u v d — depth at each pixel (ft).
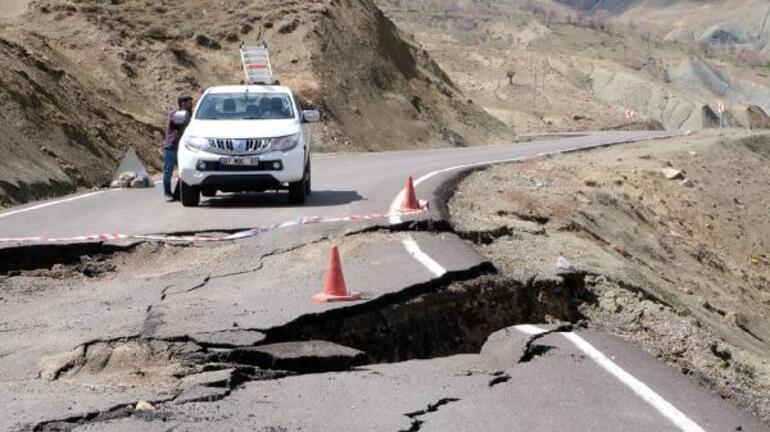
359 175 67.21
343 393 22.75
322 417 21.04
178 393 22.04
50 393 21.91
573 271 36.86
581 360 26.16
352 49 151.12
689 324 35.96
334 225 40.75
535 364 25.76
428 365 25.57
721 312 57.88
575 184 75.77
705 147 133.90
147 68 115.14
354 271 33.22
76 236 39.47
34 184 60.08
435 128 155.63
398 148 138.31
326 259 35.68
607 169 95.50
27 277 34.45
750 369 35.55
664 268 66.08
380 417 21.18
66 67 96.58
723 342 37.93
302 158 49.32
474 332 31.55
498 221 45.91
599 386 24.06
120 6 144.87
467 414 21.74
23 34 95.30
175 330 26.17
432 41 534.78
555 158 99.09
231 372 23.45
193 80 117.39
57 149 69.77
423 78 172.86
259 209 48.21
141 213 47.52
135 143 85.61
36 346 25.73
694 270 72.64
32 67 78.74
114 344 25.27
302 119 52.01
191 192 49.44
